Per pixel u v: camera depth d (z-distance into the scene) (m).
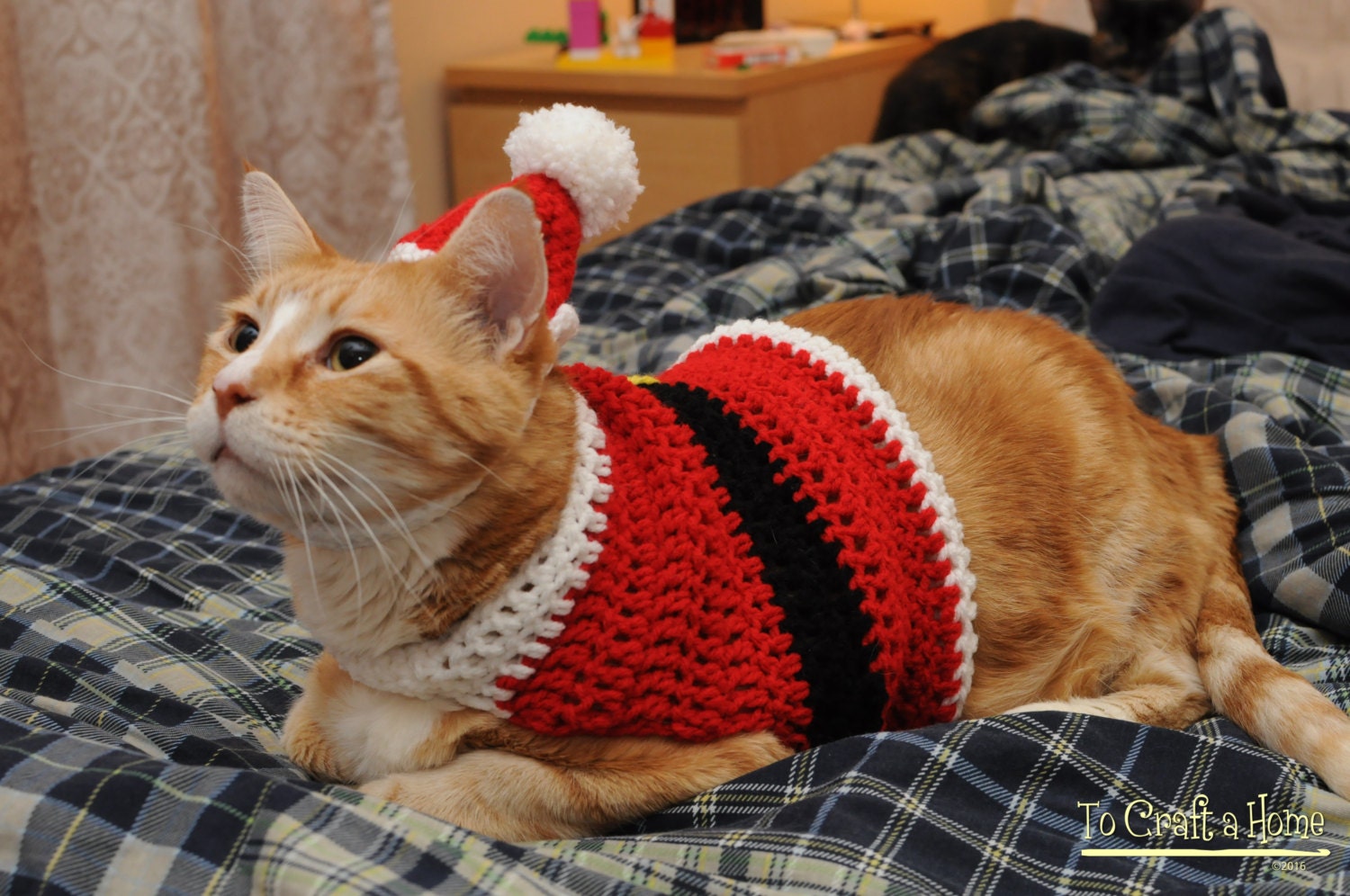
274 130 2.84
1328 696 1.10
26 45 2.33
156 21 2.42
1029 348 1.21
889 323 1.23
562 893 0.76
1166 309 1.85
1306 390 1.62
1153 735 0.96
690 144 3.04
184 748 0.98
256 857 0.77
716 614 0.92
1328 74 2.81
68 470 1.71
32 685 1.11
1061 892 0.82
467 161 3.39
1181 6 3.01
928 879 0.81
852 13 3.91
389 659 0.90
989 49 3.20
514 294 0.87
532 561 0.88
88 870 0.78
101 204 2.45
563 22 3.90
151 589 1.35
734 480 0.97
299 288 0.89
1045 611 1.08
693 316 1.96
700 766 0.92
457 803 0.88
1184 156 2.61
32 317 2.38
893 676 0.97
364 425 0.81
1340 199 2.32
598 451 0.94
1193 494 1.26
